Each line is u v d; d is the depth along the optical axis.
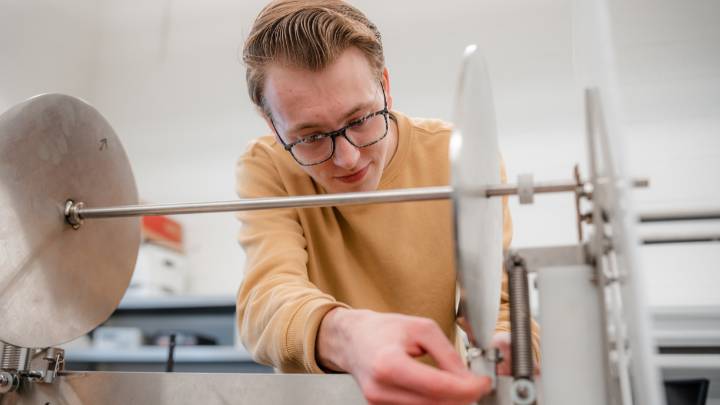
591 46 0.59
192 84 3.36
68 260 0.86
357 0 3.14
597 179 0.59
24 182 0.80
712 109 2.54
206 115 3.29
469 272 0.56
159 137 3.31
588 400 0.60
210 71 3.35
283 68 0.88
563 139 2.72
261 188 1.10
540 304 0.63
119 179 0.97
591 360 0.61
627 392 0.74
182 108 3.33
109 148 0.95
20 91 3.02
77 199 0.88
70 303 0.86
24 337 0.78
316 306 0.73
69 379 0.79
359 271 1.10
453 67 2.98
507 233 1.11
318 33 0.85
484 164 0.69
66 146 0.87
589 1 0.58
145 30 3.51
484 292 0.65
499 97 2.84
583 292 0.62
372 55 0.93
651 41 2.64
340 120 0.89
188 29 3.45
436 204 1.08
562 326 0.62
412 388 0.56
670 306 2.21
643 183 0.66
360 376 0.61
